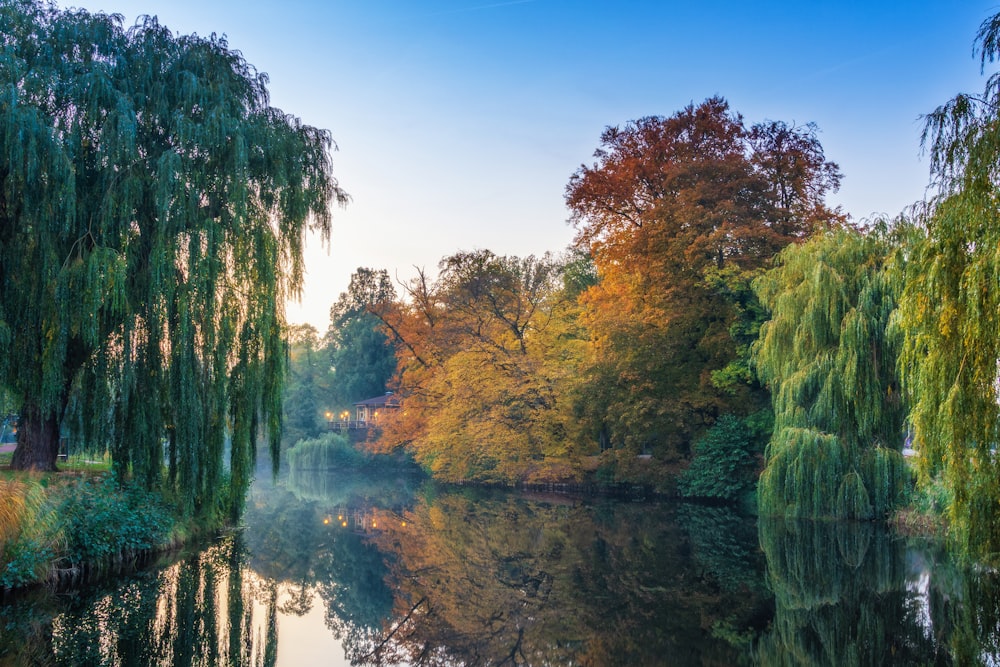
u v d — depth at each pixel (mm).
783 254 24109
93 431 15672
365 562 18297
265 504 32344
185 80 15922
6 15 15000
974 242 10727
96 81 14695
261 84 17969
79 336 14875
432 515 27672
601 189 37594
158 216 15000
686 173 32406
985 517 11195
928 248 11492
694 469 31234
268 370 17453
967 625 11773
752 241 30625
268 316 16688
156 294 14930
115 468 15945
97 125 14938
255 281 16422
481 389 38188
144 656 10375
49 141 13984
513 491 37125
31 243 14359
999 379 10602
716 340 30891
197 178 15547
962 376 10828
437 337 44688
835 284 20906
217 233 15570
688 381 32312
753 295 29609
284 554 19156
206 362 15789
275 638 11695
